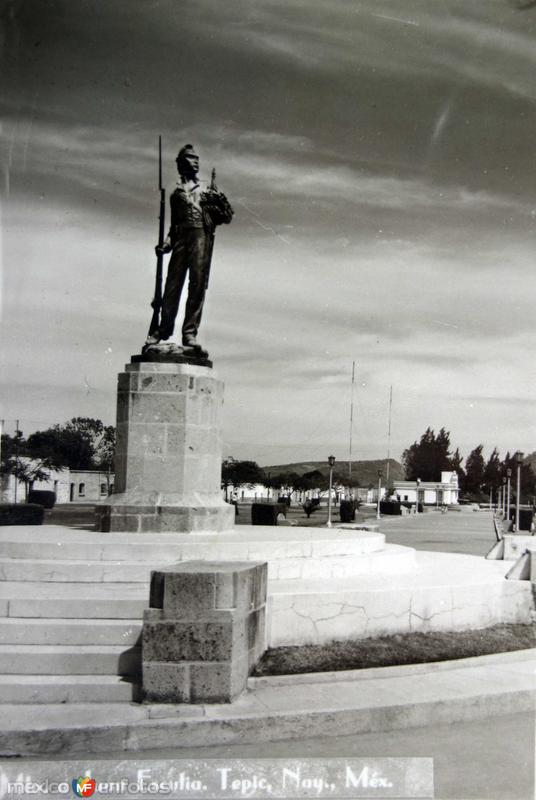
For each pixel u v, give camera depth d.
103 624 6.95
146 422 10.44
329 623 7.93
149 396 10.45
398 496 91.88
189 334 11.00
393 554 10.26
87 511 37.53
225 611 6.27
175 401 10.44
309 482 73.81
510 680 7.20
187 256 10.99
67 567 8.18
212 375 10.77
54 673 6.57
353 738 6.07
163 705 6.17
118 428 10.61
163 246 11.14
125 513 10.20
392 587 8.52
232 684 6.27
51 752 5.64
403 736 6.13
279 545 9.30
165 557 8.72
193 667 6.23
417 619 8.52
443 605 8.72
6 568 8.23
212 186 11.26
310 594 7.87
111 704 6.22
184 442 10.42
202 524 10.30
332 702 6.35
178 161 11.25
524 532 32.78
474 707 6.64
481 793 5.03
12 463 48.72
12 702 6.23
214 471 10.79
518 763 5.56
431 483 92.94
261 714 5.99
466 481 107.25
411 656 7.67
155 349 10.73
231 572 6.37
